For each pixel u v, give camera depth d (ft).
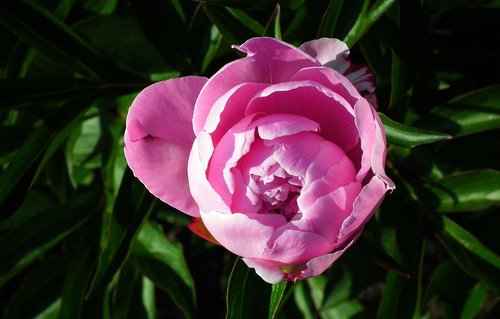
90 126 2.05
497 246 1.81
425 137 1.35
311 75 1.29
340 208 1.28
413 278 1.62
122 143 1.84
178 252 1.82
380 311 1.61
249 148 1.28
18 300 1.83
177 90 1.34
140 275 1.94
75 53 1.66
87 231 1.82
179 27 1.69
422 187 1.66
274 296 1.42
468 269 1.60
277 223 1.30
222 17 1.56
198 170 1.28
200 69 1.75
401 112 1.59
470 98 1.60
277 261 1.28
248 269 1.45
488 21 1.79
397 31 1.55
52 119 1.64
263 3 1.57
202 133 1.27
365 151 1.28
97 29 1.80
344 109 1.31
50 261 1.87
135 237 1.58
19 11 1.58
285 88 1.26
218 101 1.28
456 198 1.63
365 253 1.47
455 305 1.79
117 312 1.82
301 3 1.59
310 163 1.29
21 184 1.59
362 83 1.37
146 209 1.60
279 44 1.28
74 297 1.76
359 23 1.46
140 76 1.73
